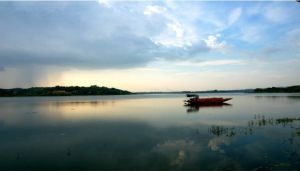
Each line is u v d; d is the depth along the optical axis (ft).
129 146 56.39
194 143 57.31
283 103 192.13
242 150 49.52
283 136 60.64
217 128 73.51
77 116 125.39
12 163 45.44
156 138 64.49
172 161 44.24
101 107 197.98
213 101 190.90
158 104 235.40
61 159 47.37
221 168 39.78
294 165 39.45
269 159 42.96
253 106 166.61
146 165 42.57
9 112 152.87
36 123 99.14
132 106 208.54
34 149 55.57
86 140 63.98
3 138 68.44
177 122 94.99
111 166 42.63
